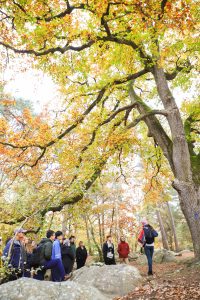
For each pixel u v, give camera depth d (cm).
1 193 1319
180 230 4616
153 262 1670
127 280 908
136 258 2070
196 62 1466
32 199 1141
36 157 1400
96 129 1358
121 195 3017
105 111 1464
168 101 1279
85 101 1399
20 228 830
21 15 982
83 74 1253
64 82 1348
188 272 971
